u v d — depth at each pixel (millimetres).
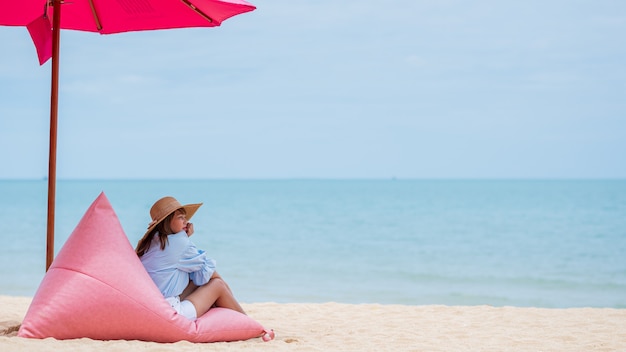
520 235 24344
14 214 35094
